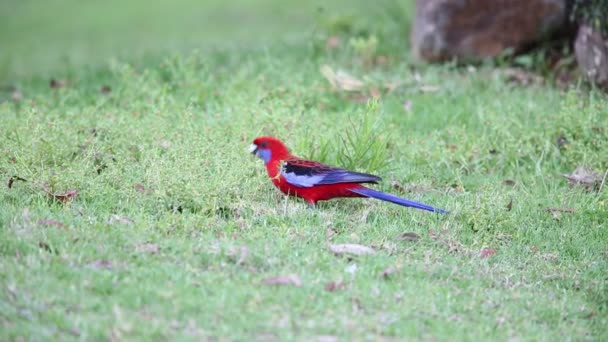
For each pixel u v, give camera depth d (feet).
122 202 36.94
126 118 45.73
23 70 72.02
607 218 38.88
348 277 31.07
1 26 102.73
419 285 30.99
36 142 40.40
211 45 69.62
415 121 50.44
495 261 34.55
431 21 59.77
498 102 51.24
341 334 27.02
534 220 38.81
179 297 28.40
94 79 59.77
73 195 37.04
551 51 59.16
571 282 32.81
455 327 28.09
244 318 27.30
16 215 33.86
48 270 29.66
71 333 25.86
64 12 109.29
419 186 42.09
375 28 66.64
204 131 43.78
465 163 44.65
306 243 34.14
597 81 52.26
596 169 43.50
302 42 67.26
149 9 107.24
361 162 42.14
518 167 44.91
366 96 54.03
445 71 58.44
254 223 36.06
